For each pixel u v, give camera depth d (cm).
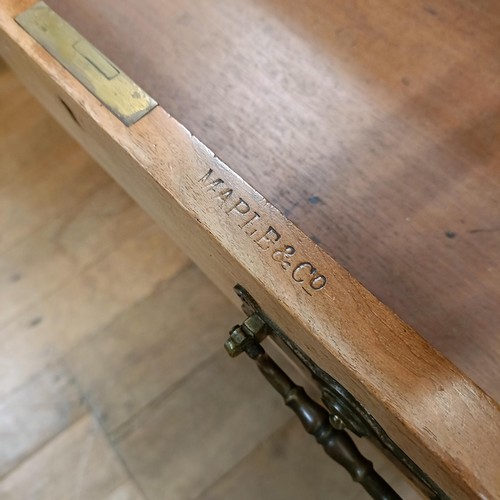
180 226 58
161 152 50
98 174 110
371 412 48
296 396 60
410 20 60
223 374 94
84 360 97
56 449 92
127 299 101
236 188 47
